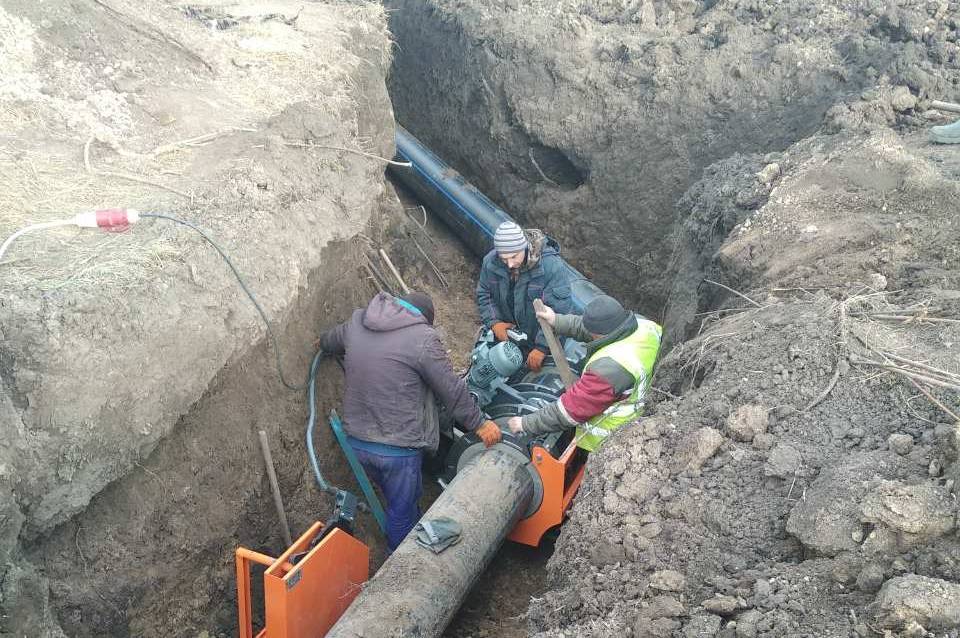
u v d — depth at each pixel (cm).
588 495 303
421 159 791
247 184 403
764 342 335
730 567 250
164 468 331
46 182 372
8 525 252
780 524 257
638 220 673
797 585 230
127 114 439
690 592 246
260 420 388
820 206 425
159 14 522
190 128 445
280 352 400
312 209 439
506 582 427
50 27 442
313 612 332
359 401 409
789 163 480
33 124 405
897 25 607
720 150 638
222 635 359
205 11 631
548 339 414
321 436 441
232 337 353
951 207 391
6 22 425
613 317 373
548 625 265
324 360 452
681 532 268
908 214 397
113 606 305
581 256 716
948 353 296
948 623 198
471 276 750
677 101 661
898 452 258
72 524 294
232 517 367
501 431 429
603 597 258
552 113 725
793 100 616
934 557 218
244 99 489
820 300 348
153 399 309
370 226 565
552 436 420
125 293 308
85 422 282
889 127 512
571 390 370
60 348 280
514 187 782
